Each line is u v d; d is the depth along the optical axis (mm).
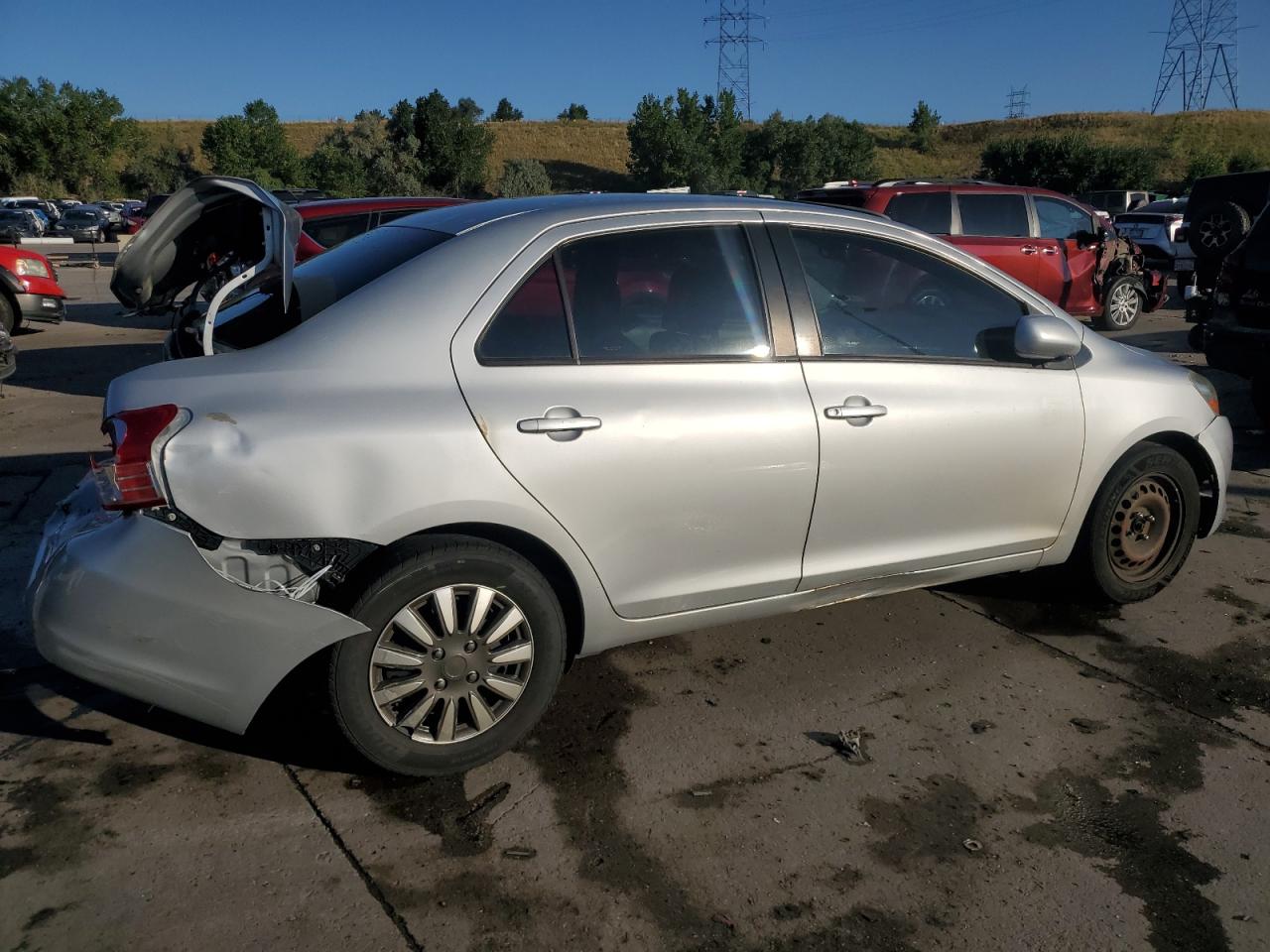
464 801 2865
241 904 2428
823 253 3447
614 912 2447
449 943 2334
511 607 2908
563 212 3139
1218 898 2547
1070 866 2660
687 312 3182
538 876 2564
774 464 3195
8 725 3184
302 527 2604
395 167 49500
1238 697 3568
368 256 3168
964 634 4023
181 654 2623
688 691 3525
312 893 2475
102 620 2609
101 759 3016
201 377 2678
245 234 3229
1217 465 4273
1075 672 3725
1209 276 10516
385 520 2670
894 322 3541
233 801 2828
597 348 3027
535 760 3082
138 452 2521
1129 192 33500
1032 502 3812
